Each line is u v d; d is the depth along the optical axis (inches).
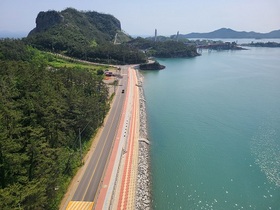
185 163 3316.9
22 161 2103.8
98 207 2317.9
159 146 3752.5
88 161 3024.1
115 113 4608.8
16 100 3002.0
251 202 2645.2
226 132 4222.4
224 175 3075.8
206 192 2780.5
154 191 2768.2
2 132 2096.5
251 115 4950.8
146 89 7076.8
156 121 4707.2
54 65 7514.8
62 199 2397.9
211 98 6151.6
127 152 3329.2
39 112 2751.0
